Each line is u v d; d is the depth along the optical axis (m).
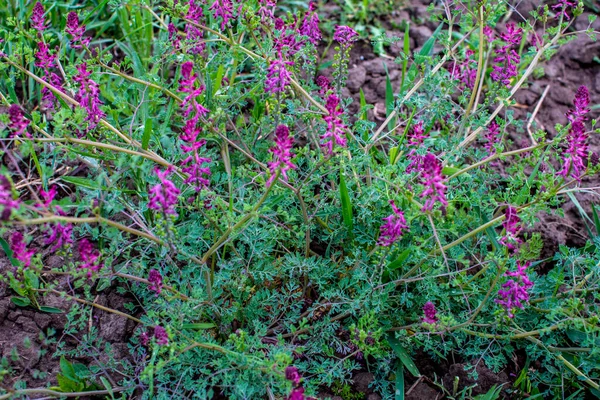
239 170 0.51
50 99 0.51
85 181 0.49
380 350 0.50
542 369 0.53
